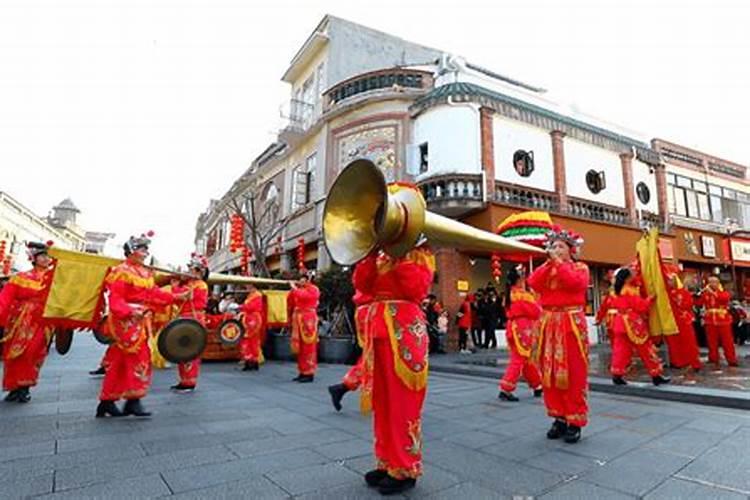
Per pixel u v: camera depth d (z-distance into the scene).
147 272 4.61
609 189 16.20
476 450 3.32
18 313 5.08
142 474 2.77
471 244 3.05
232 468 2.89
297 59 20.25
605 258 14.90
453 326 13.09
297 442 3.52
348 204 2.80
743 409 4.64
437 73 15.53
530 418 4.43
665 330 6.56
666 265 7.68
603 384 6.01
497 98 14.21
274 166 21.39
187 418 4.37
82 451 3.25
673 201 18.75
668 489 2.54
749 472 2.81
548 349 3.70
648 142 19.08
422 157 14.27
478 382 7.18
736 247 19.61
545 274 3.85
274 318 9.76
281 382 7.01
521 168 14.23
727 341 8.04
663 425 4.06
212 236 32.53
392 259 2.78
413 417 2.58
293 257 18.73
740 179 21.55
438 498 2.42
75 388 6.07
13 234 30.23
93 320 4.57
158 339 4.93
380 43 19.38
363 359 2.80
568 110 17.23
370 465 2.96
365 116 15.56
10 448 3.31
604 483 2.64
